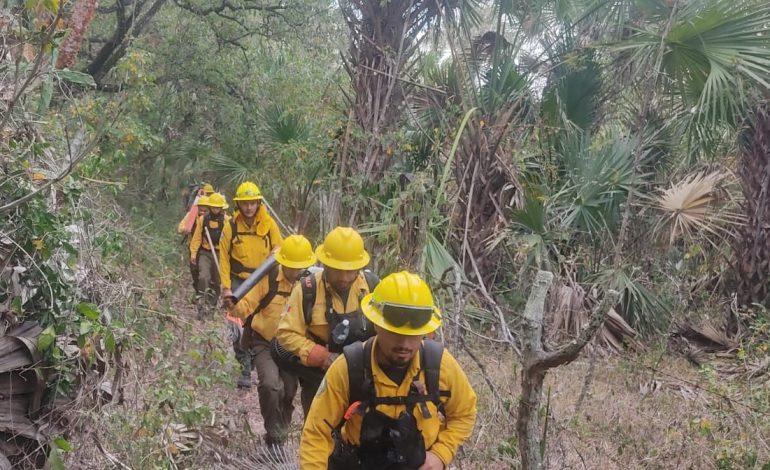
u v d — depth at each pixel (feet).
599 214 29.78
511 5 32.45
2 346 11.11
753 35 25.57
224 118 43.83
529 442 12.19
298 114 39.04
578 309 26.66
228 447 16.60
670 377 24.66
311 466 9.64
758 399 20.83
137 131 28.89
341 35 45.09
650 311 28.68
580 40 34.91
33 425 11.42
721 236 34.04
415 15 30.86
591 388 23.04
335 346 13.84
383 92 30.66
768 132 30.32
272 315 17.25
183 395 15.48
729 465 17.07
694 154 33.40
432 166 31.50
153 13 41.04
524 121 32.89
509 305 27.17
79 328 11.73
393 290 9.64
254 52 46.37
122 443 13.08
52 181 11.25
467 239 29.04
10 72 13.26
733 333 30.83
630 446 18.37
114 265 15.24
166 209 44.42
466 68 31.09
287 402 17.29
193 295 25.88
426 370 9.75
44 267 11.74
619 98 34.19
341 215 30.14
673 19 26.73
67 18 18.84
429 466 9.78
